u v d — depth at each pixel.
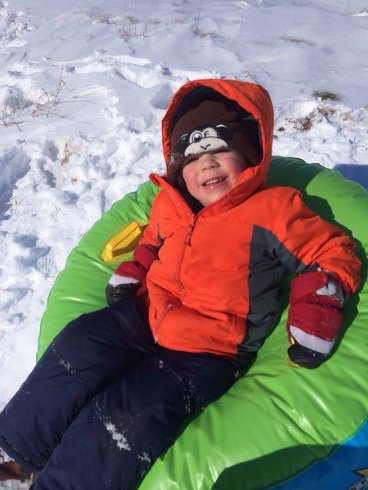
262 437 0.78
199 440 0.79
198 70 2.03
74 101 1.94
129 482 0.78
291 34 2.33
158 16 2.70
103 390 0.85
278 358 0.87
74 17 2.79
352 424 0.78
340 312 0.83
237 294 0.91
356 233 0.99
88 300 1.07
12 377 1.11
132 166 1.60
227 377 0.88
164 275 0.97
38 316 1.22
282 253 0.89
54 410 0.85
